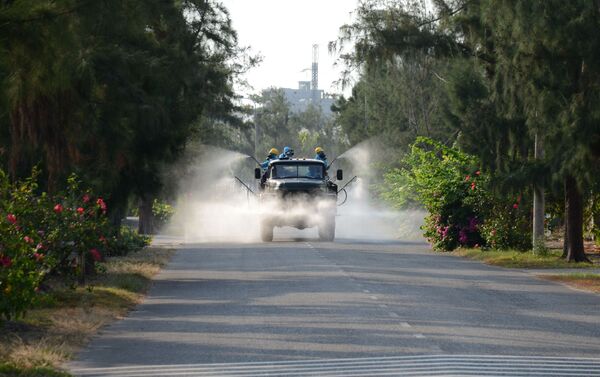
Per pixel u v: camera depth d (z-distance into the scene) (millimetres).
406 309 31672
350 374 20109
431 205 66875
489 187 54281
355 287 38688
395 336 25562
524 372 20375
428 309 31734
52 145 33219
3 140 33406
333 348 23547
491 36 64250
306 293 36469
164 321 28797
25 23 21578
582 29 47781
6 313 23922
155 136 42875
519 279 43969
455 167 67125
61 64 23094
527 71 50531
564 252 54469
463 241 64812
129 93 37344
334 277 43000
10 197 33219
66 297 32750
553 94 49406
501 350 23312
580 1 48094
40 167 36344
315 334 25938
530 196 58625
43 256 29922
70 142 33781
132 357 22406
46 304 30625
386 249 65625
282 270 47188
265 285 39781
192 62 49406
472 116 56531
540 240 58156
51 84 23219
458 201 65562
